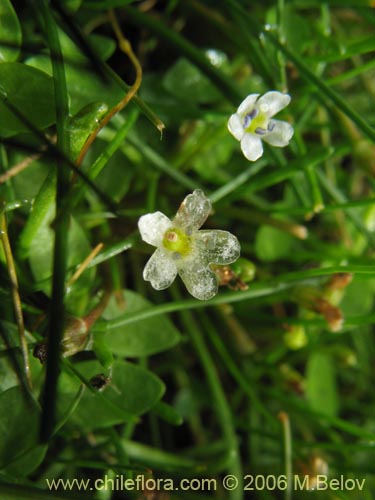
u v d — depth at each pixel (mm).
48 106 51
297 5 78
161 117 73
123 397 57
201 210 51
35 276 56
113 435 62
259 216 73
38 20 60
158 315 62
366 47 68
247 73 80
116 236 69
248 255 84
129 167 69
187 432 81
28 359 52
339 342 88
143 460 70
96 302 62
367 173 69
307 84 72
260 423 82
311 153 64
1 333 53
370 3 71
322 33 76
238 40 75
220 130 74
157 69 82
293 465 72
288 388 81
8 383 51
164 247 50
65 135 49
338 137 91
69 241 58
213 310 82
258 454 80
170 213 77
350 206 68
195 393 81
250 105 52
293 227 72
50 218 56
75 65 58
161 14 81
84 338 52
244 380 75
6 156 58
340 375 89
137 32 79
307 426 83
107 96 59
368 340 89
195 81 75
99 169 54
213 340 77
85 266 53
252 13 82
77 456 66
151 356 80
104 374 54
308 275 64
